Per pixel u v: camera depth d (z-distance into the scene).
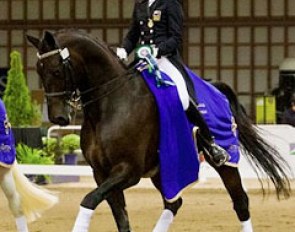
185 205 18.08
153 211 17.30
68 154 22.53
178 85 11.88
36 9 32.12
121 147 11.19
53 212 17.00
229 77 32.03
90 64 11.38
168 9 11.96
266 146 13.16
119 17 31.98
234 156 12.60
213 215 16.69
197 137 12.20
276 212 17.17
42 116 27.91
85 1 32.00
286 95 29.25
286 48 31.80
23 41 32.25
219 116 12.52
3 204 18.00
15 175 12.19
